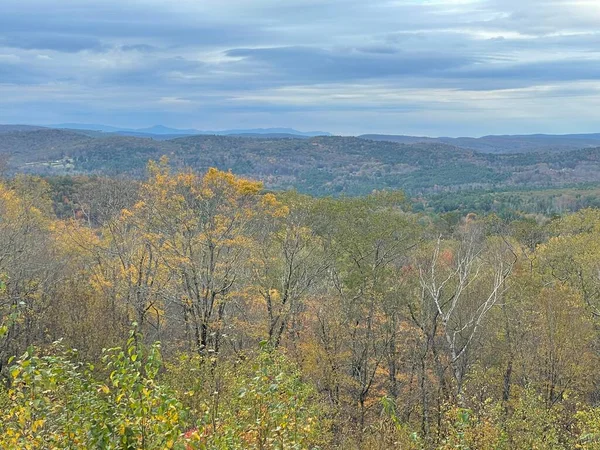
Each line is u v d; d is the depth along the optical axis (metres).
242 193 23.91
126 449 6.35
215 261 23.36
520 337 23.95
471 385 24.52
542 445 14.95
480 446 13.97
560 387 22.73
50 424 6.85
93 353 20.11
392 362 25.27
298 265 25.94
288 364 14.43
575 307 24.72
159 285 24.67
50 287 24.72
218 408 9.34
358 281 25.77
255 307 27.08
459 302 25.44
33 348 6.48
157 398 6.38
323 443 14.06
